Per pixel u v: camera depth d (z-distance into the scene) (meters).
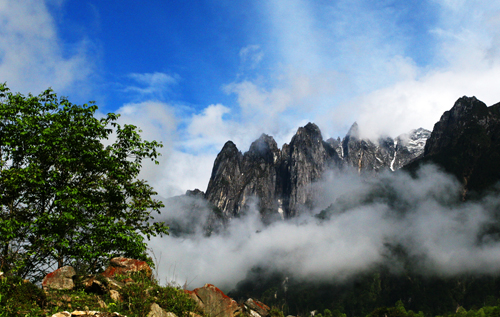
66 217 20.05
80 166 22.36
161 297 12.86
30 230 20.08
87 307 11.52
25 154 21.73
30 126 21.62
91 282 13.27
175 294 13.20
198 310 13.53
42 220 19.95
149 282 13.63
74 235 21.47
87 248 21.12
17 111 22.22
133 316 11.40
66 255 21.39
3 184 20.25
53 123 21.80
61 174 22.27
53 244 20.36
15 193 20.80
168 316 11.98
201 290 14.46
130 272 14.46
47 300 11.45
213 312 13.98
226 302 14.51
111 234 22.03
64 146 21.66
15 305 10.33
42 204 22.12
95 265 21.83
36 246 19.50
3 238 18.97
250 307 16.91
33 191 21.50
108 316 10.67
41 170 20.53
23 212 20.88
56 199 21.58
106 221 22.25
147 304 11.89
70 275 13.52
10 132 21.48
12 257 18.23
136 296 12.22
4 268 17.61
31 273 19.88
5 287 10.79
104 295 12.73
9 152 21.73
